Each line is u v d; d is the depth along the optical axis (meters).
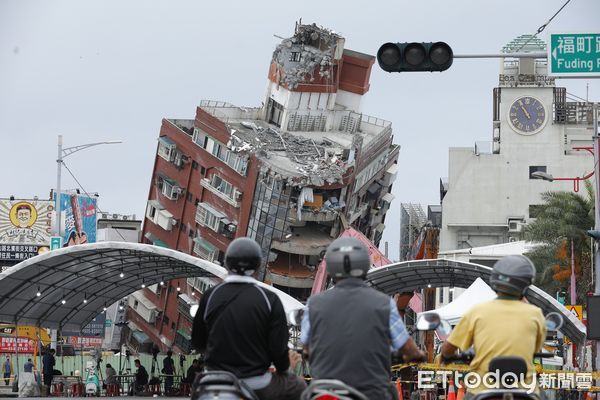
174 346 172.12
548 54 36.69
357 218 188.75
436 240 93.12
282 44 189.25
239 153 170.00
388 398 13.16
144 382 78.00
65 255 71.12
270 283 169.88
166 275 82.69
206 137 177.00
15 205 164.50
